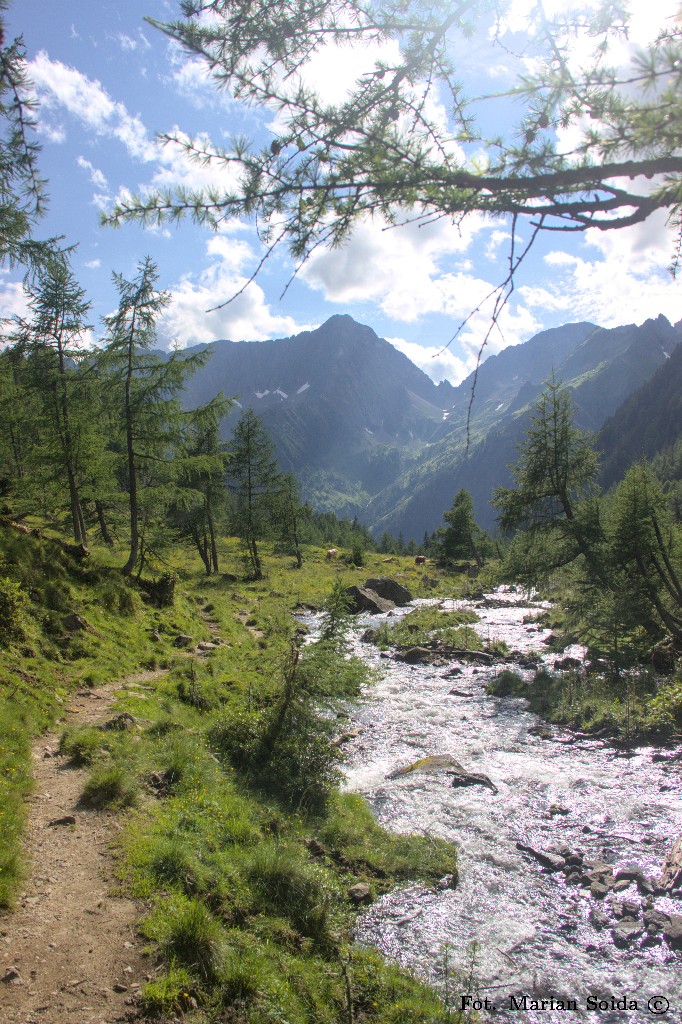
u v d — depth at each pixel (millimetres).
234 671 19750
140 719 13109
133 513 24484
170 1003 5703
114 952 6238
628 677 20344
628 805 12344
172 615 24156
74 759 10648
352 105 2609
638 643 22531
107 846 8125
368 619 39312
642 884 9508
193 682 16609
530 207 2539
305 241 2861
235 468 50781
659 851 10578
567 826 11609
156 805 9609
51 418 22875
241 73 2635
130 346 22531
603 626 22875
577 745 16109
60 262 8055
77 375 23156
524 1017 6992
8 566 17562
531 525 27531
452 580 59688
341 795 12680
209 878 7891
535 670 24188
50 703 12828
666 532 24219
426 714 18984
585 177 2332
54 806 9008
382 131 2576
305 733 13008
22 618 15797
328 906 8398
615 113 2129
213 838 9055
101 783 9422
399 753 15766
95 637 17984
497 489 28203
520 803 12594
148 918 6766
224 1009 5883
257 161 2676
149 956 6254
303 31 2627
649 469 24188
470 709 19453
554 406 26766
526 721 18234
